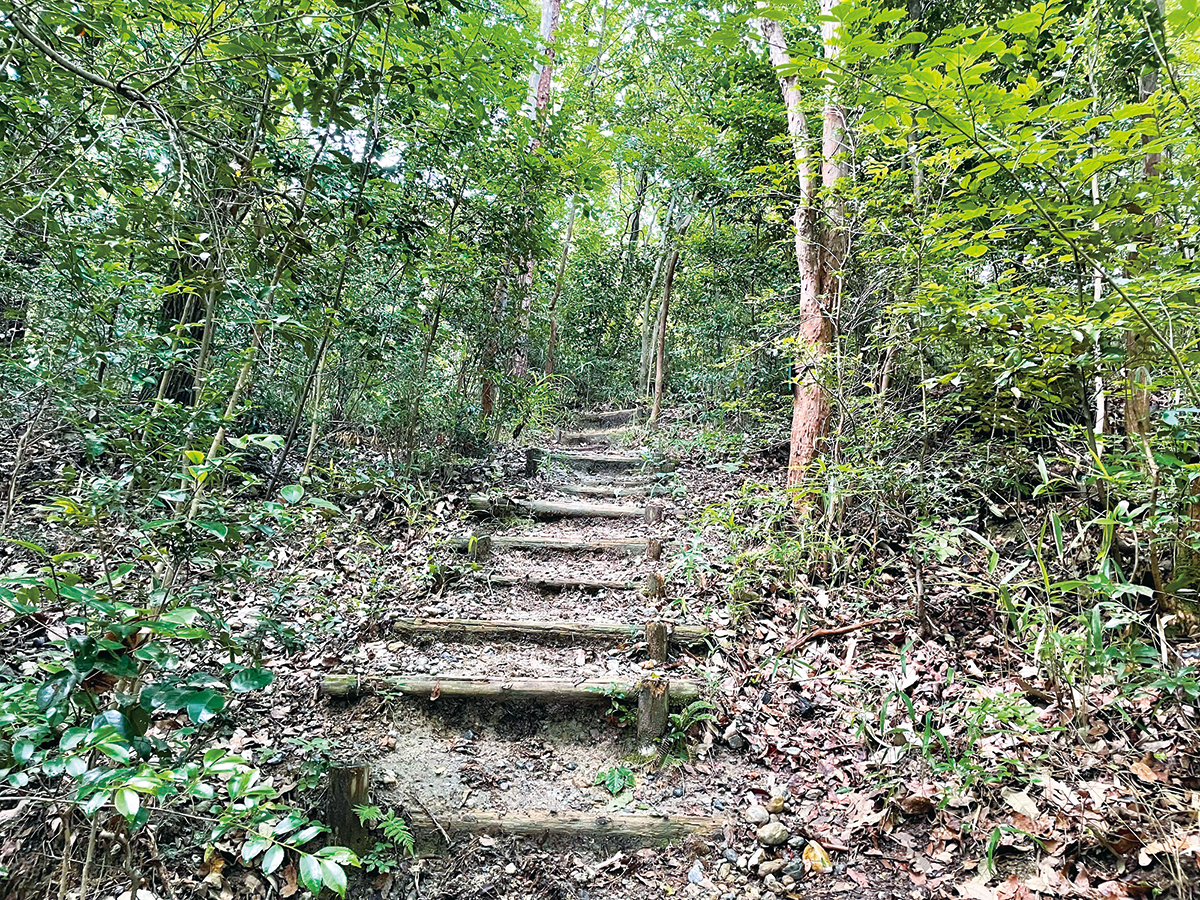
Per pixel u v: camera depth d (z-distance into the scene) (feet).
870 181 11.03
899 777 6.65
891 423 10.19
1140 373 6.90
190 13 5.75
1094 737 6.45
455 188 13.16
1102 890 5.24
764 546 10.92
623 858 6.23
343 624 9.12
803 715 7.91
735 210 19.72
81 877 4.93
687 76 23.86
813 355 11.43
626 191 37.06
